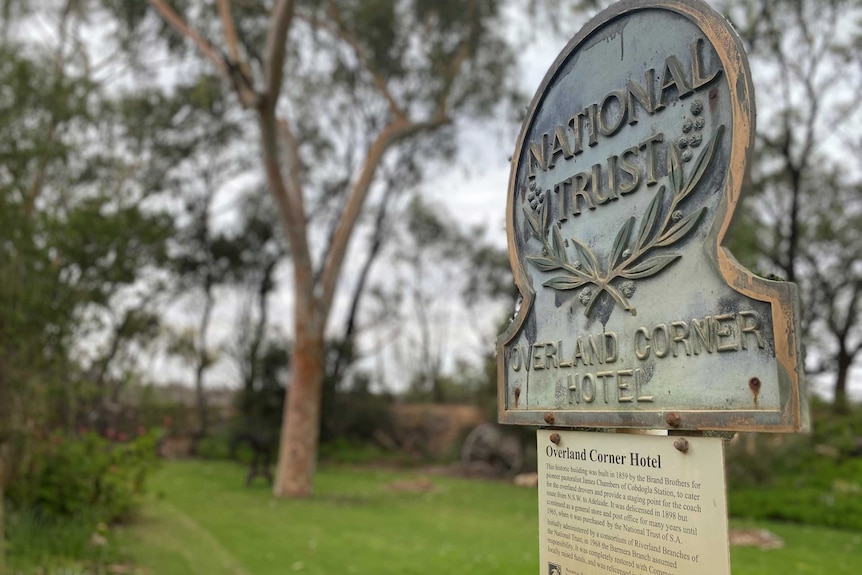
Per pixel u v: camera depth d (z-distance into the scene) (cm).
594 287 281
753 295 221
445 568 748
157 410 2086
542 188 319
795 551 922
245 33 1521
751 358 221
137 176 2066
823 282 2272
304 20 1510
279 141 1473
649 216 260
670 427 243
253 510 1139
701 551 231
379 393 2608
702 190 244
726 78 238
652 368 253
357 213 1441
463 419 2503
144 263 1152
